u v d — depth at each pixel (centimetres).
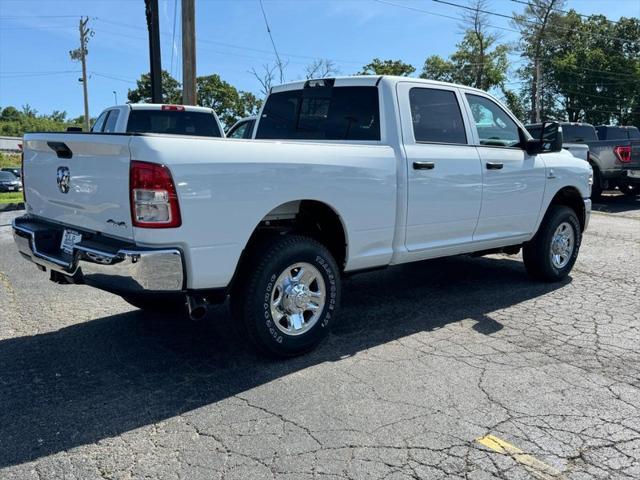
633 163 1373
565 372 394
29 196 463
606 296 590
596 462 284
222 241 357
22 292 612
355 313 532
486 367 402
